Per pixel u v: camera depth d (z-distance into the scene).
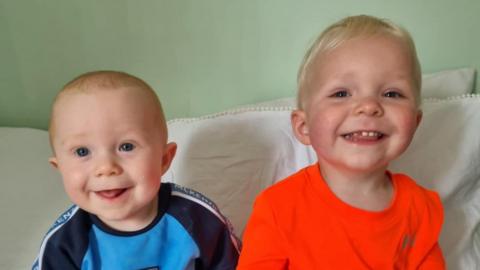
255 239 0.75
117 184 0.65
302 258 0.73
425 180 1.00
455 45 1.19
